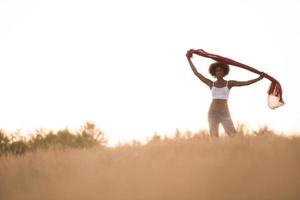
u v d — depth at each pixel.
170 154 9.41
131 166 8.82
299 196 6.43
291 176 7.23
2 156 11.99
